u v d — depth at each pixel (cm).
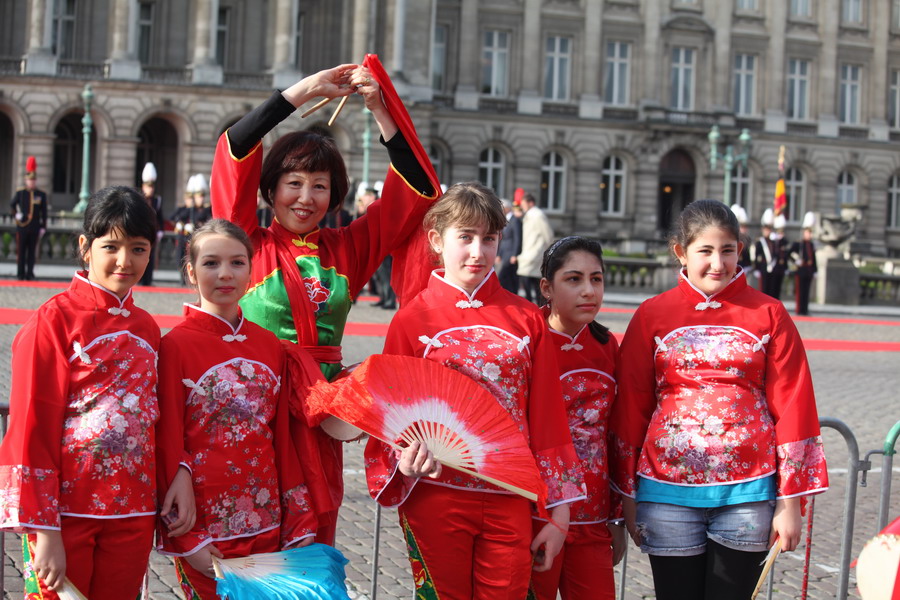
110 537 422
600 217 6094
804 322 2966
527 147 5978
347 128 5144
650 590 709
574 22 6059
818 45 6469
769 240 3197
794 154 6388
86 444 418
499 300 484
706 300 510
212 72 5097
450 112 5850
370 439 475
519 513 464
